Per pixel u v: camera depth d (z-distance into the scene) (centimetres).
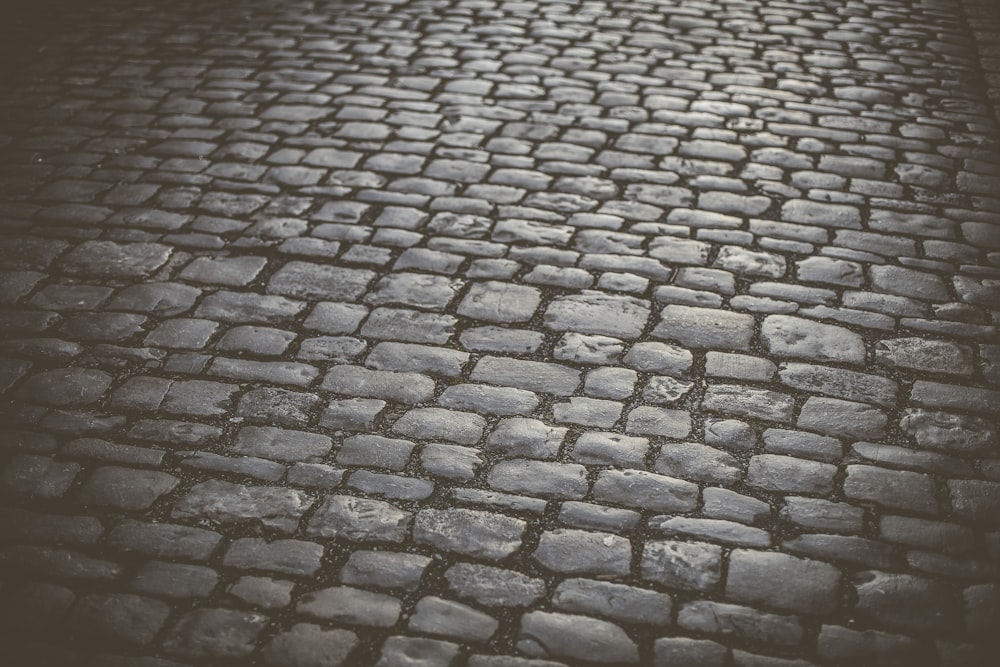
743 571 274
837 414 335
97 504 297
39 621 259
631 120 558
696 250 435
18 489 302
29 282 408
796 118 560
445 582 271
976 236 445
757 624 259
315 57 648
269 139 536
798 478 308
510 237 445
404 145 529
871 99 584
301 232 449
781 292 405
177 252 433
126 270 419
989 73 621
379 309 394
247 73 623
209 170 504
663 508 296
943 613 262
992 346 371
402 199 477
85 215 461
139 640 254
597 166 508
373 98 586
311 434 327
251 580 272
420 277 415
